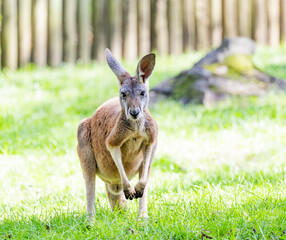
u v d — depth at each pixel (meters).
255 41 21.45
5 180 9.55
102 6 19.88
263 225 6.47
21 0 18.98
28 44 19.19
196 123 12.45
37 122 12.86
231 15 21.09
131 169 7.65
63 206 8.00
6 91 15.33
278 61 18.39
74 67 19.05
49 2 19.27
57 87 15.73
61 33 19.55
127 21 20.19
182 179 9.35
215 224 6.59
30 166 10.21
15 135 11.99
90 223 7.07
